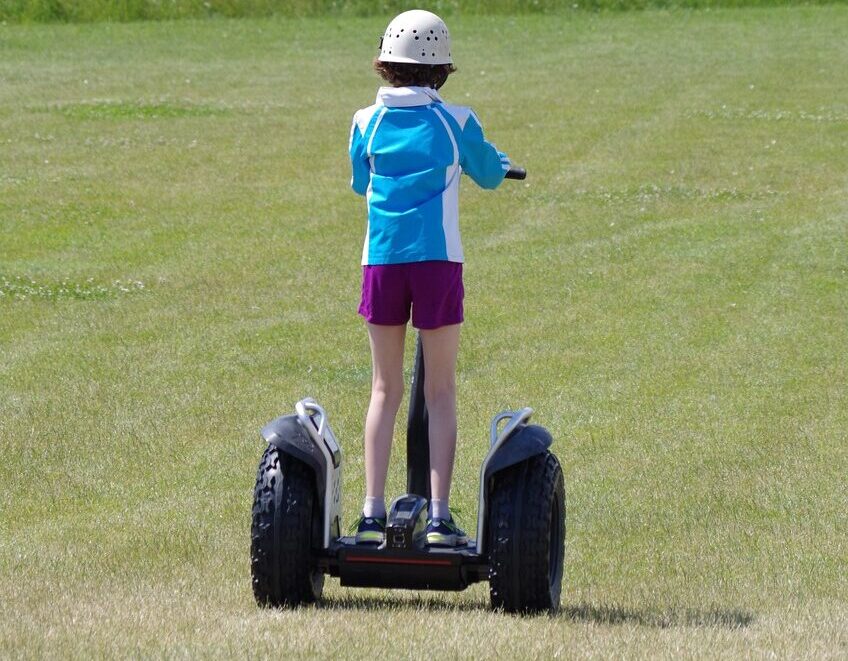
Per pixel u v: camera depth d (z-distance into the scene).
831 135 69.56
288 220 52.50
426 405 17.25
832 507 24.42
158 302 41.00
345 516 23.19
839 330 37.81
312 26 110.50
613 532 23.02
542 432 16.84
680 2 117.94
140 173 61.16
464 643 14.98
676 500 24.72
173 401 31.03
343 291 42.31
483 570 16.89
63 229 51.06
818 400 31.58
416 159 16.69
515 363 34.50
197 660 14.32
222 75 89.75
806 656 15.18
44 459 26.81
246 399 31.27
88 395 31.45
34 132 70.31
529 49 100.00
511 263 45.78
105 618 16.47
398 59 17.03
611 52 98.06
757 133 70.12
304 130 71.62
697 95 81.00
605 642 15.35
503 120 73.75
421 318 16.62
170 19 113.94
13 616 16.67
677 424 29.67
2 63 92.94
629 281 43.38
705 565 21.14
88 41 102.75
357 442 28.11
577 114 75.38
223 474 25.98
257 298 41.47
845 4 118.25
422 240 16.52
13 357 34.94
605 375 33.53
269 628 15.62
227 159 64.31
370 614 16.55
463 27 109.69
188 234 50.34
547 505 16.55
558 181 59.56
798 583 20.17
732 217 52.91
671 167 62.47
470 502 24.25
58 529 22.62
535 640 15.21
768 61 93.00
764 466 26.81
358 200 56.16
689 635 16.06
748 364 34.59
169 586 18.92
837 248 47.44
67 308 40.31
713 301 41.00
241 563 20.50
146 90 83.50
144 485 25.36
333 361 34.75
